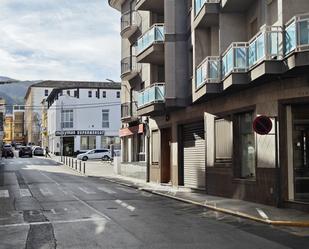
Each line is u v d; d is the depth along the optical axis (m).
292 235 11.67
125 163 38.12
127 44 38.81
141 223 13.55
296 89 16.06
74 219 14.43
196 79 23.00
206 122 23.08
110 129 76.00
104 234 11.73
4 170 42.59
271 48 15.41
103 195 22.38
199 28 23.48
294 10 15.60
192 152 25.62
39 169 44.91
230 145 20.64
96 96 84.75
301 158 16.52
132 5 36.97
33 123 122.62
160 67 31.88
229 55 18.55
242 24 20.83
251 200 18.48
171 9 26.47
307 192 16.38
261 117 16.14
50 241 10.92
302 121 16.53
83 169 42.25
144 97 29.62
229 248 9.99
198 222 13.84
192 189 24.69
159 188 26.05
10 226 13.25
